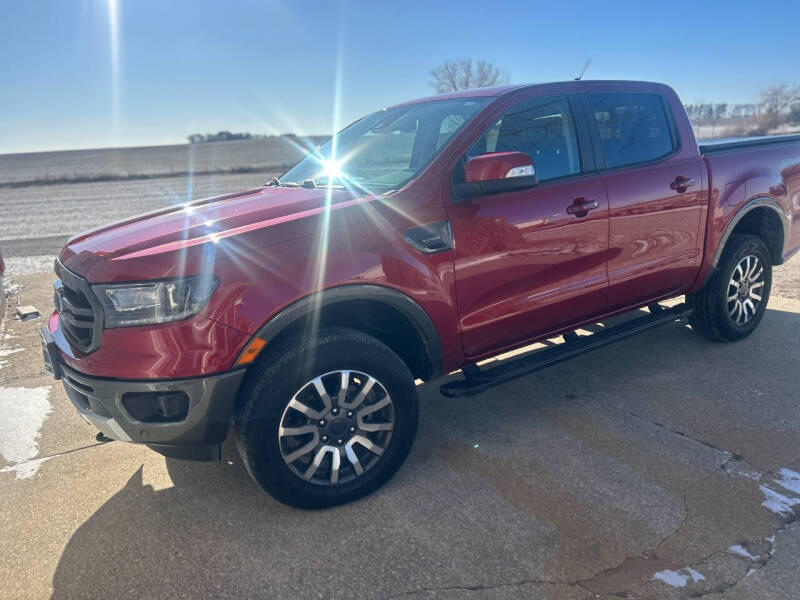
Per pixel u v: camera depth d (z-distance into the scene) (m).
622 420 3.71
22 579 2.59
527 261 3.37
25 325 6.45
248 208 3.13
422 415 3.93
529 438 3.55
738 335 4.72
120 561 2.67
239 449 2.77
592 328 5.27
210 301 2.56
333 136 4.37
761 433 3.47
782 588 2.32
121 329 2.59
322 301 2.76
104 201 27.44
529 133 3.53
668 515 2.78
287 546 2.70
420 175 3.12
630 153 3.91
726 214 4.33
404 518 2.86
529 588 2.38
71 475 3.42
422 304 3.04
